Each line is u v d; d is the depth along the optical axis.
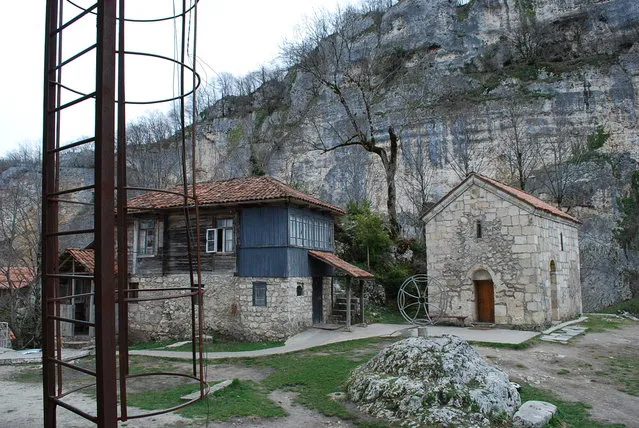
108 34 4.70
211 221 20.00
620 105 47.50
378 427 8.48
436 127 50.91
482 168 48.31
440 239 21.53
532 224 19.30
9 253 28.30
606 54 51.41
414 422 8.44
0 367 15.12
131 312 21.23
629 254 40.38
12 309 24.39
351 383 10.62
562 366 13.48
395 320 23.14
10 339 24.69
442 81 55.41
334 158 55.56
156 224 21.12
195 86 6.79
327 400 10.20
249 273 19.05
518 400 9.60
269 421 8.87
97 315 4.44
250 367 14.02
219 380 12.22
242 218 19.45
